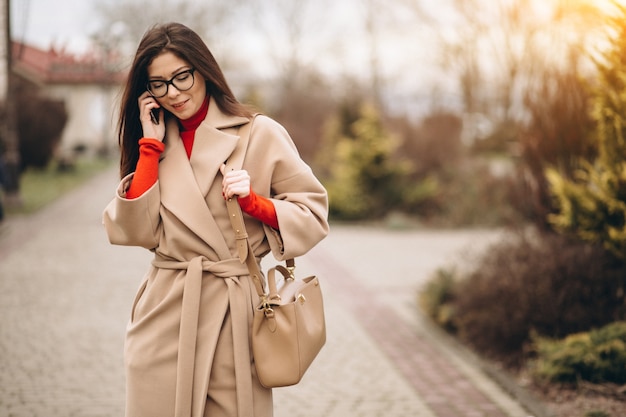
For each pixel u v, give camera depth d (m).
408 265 9.99
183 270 2.36
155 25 2.39
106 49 32.41
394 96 31.19
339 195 16.36
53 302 6.89
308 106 27.67
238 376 2.32
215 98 2.43
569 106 5.91
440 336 6.08
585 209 4.95
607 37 4.50
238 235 2.28
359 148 16.42
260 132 2.42
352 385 4.67
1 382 4.52
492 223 15.23
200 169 2.35
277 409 4.18
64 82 38.84
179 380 2.30
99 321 6.20
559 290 5.23
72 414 3.98
